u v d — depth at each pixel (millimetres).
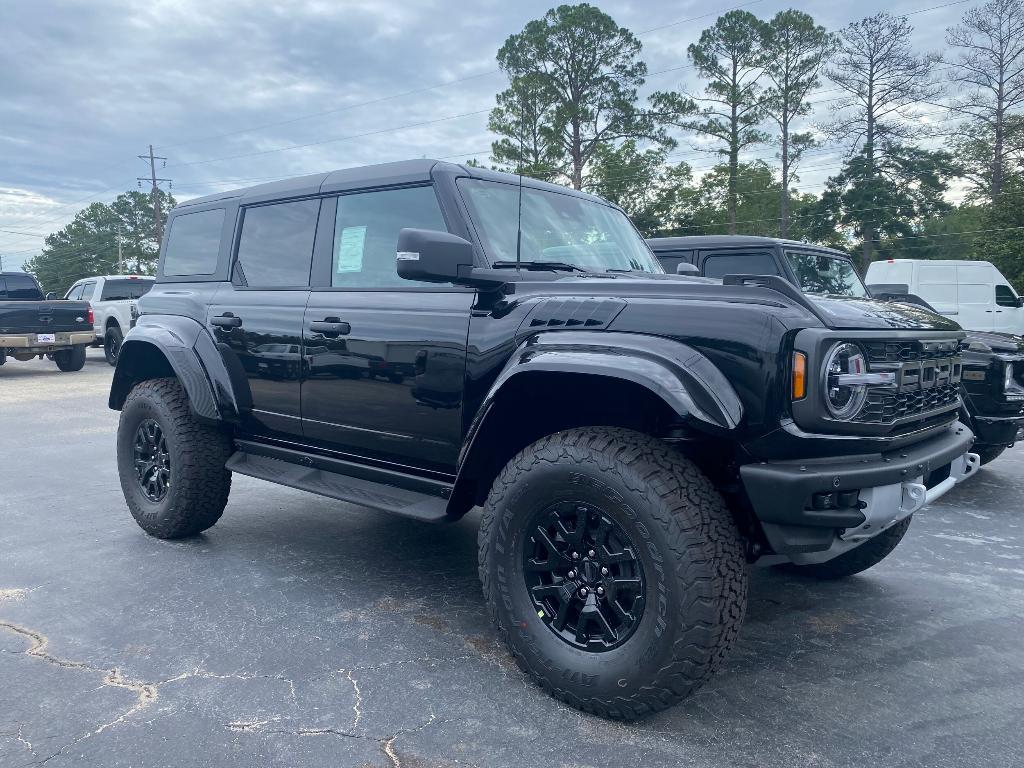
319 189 3812
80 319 15609
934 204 47812
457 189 3221
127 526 4738
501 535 2682
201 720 2473
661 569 2318
